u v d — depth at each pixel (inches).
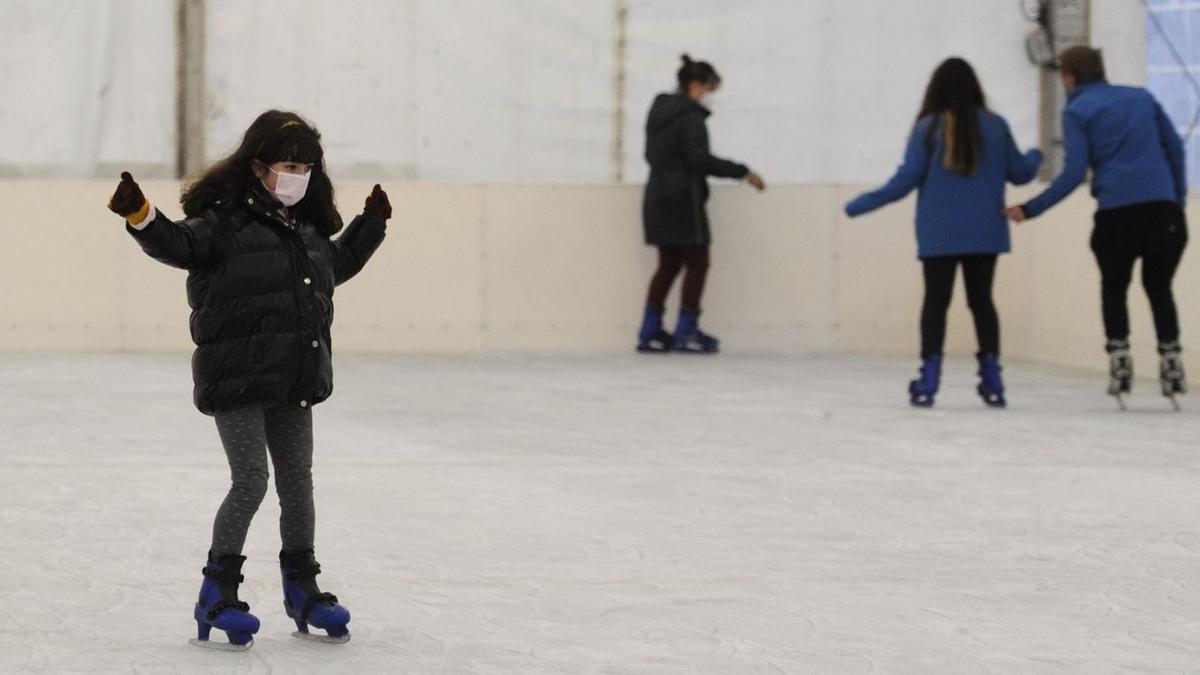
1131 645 296.8
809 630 306.2
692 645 294.2
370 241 303.6
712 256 897.5
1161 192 619.8
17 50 872.3
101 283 866.8
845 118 906.7
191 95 880.3
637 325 898.7
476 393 689.6
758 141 906.7
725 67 904.3
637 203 893.8
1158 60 861.8
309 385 289.3
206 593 287.7
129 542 379.6
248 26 880.9
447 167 897.5
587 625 308.3
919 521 414.6
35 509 418.6
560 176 903.7
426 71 892.0
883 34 904.3
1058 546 385.1
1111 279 634.2
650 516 418.0
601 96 903.1
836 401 671.8
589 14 899.4
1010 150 637.9
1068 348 845.2
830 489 459.8
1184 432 580.1
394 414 616.1
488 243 887.1
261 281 284.2
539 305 892.0
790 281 900.6
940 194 637.3
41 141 874.8
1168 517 422.3
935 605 326.6
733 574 353.1
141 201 267.4
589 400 668.1
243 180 287.0
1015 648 294.0
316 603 291.6
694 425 592.1
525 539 387.9
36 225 861.2
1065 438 563.2
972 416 624.1
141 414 603.2
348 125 890.7
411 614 315.9
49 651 286.0
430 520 410.3
